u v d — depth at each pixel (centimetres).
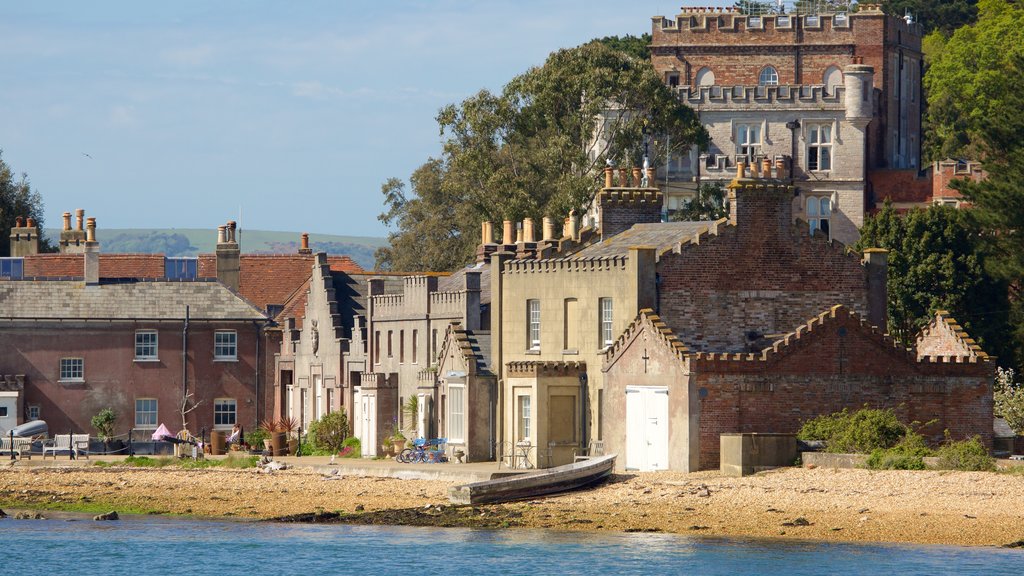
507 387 18962
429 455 19625
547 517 15488
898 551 13462
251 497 17800
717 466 16675
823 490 15262
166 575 14050
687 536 14350
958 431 17438
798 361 16950
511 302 19512
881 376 17250
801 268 18338
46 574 14175
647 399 17175
